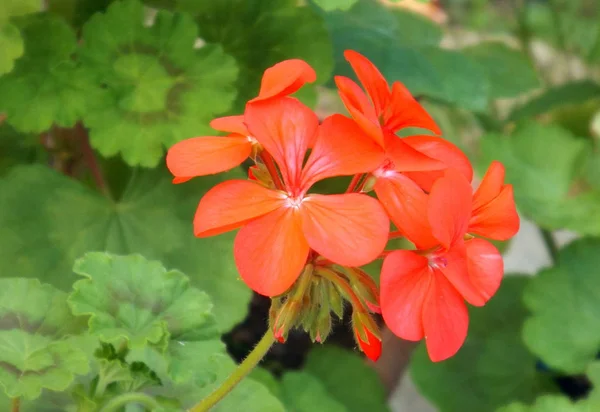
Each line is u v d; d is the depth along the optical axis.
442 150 0.29
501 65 0.68
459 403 0.56
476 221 0.28
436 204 0.26
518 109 0.68
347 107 0.26
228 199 0.26
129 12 0.39
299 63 0.27
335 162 0.27
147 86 0.38
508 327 0.60
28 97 0.38
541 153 0.57
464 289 0.27
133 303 0.31
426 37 0.59
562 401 0.43
